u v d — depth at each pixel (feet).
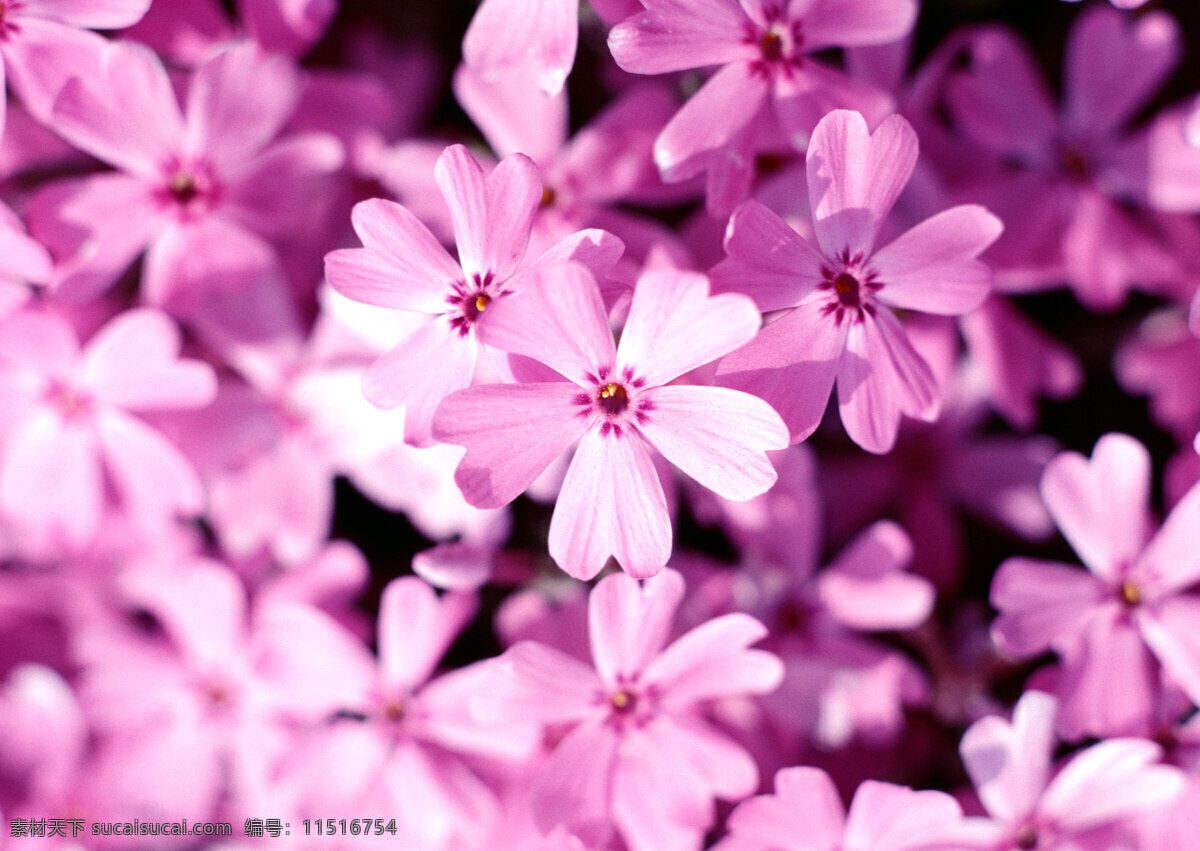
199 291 0.60
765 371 0.53
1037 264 0.62
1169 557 0.58
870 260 0.53
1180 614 0.58
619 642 0.56
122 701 0.66
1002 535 0.66
